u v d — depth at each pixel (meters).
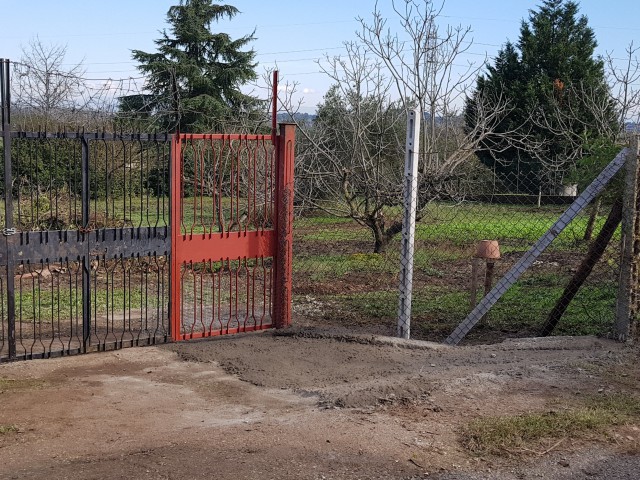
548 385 5.77
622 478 4.19
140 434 4.92
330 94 15.83
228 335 7.78
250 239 7.71
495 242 8.44
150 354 7.08
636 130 15.63
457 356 6.73
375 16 13.73
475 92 18.97
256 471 4.23
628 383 5.78
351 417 5.17
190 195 21.80
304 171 14.23
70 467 4.29
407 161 7.13
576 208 6.91
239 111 17.84
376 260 13.32
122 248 7.00
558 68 31.53
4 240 6.48
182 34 37.09
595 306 9.12
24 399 5.70
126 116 8.56
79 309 9.27
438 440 4.72
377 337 7.31
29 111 7.00
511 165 26.67
